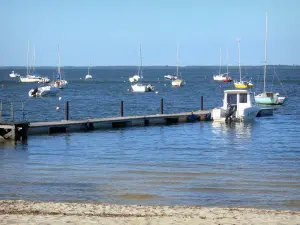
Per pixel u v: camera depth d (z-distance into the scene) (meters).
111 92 108.44
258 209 17.20
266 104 70.25
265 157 29.53
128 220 15.24
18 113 61.47
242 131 41.97
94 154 30.42
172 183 22.52
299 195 20.39
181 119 48.59
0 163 27.39
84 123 41.72
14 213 16.06
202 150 32.09
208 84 149.25
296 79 182.12
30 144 34.06
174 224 14.86
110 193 20.70
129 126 44.84
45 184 22.28
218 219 15.47
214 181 22.92
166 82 169.62
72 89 122.00
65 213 16.19
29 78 158.75
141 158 29.08
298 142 35.66
